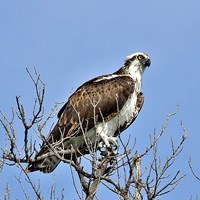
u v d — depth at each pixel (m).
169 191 11.02
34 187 10.31
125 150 11.35
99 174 11.53
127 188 11.20
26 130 11.38
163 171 10.98
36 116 11.30
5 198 10.27
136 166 11.55
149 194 10.98
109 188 11.32
